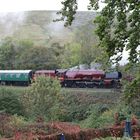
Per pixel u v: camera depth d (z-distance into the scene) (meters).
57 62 89.19
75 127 31.86
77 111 52.84
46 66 88.94
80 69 66.62
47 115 43.72
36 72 69.25
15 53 95.44
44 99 43.75
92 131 25.53
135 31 10.02
